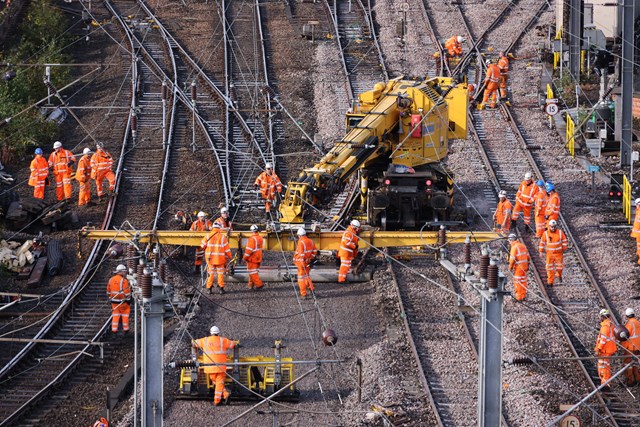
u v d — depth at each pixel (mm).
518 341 109562
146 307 76625
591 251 130750
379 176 134375
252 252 117875
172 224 138875
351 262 122000
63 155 144625
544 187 133750
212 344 96250
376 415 95062
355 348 107875
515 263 116438
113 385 103875
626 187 139375
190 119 174250
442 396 99375
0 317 116125
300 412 96000
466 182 150750
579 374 104250
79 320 117000
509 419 95312
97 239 125625
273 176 138375
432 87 139125
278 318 113500
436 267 125188
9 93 174250
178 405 97500
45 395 101562
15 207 139125
